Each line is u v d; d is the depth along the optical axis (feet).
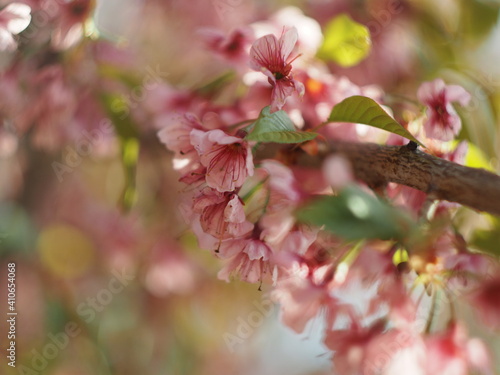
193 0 2.25
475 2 2.27
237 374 2.94
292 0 2.21
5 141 2.11
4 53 2.04
